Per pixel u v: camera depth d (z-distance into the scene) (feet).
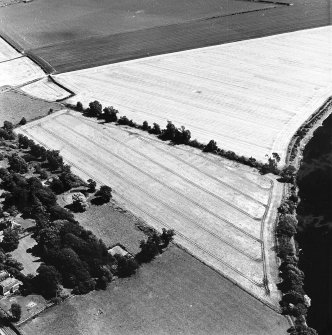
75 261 584.81
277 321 533.14
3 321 541.34
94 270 591.78
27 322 539.29
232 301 556.51
